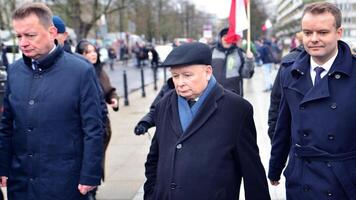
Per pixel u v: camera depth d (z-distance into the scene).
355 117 2.68
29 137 3.08
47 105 3.06
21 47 3.05
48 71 3.12
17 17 3.02
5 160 3.24
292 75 2.91
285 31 55.97
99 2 35.03
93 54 5.19
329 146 2.71
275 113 4.13
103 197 5.44
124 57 41.72
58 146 3.08
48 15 3.08
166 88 4.53
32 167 3.10
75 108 3.12
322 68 2.78
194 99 2.74
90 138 3.12
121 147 7.99
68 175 3.10
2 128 3.24
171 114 2.78
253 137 2.76
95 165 3.11
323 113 2.73
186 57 2.57
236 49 5.93
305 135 2.80
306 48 2.78
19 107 3.11
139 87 19.48
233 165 2.69
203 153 2.63
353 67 2.72
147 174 3.00
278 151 3.19
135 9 38.41
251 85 17.75
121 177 6.24
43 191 3.07
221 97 2.71
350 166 2.71
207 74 2.72
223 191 2.62
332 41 2.70
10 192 3.22
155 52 29.41
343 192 2.72
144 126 4.35
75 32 32.34
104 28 36.75
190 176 2.62
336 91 2.71
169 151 2.71
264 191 2.72
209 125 2.66
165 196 2.69
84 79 3.14
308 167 2.80
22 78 3.15
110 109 12.51
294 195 2.90
